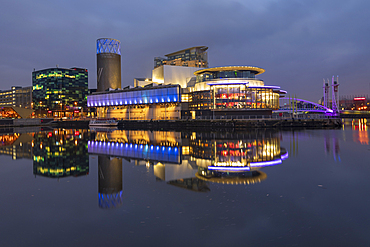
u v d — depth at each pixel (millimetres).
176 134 54125
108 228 9102
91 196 12875
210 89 83062
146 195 12680
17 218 10164
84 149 31641
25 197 12852
